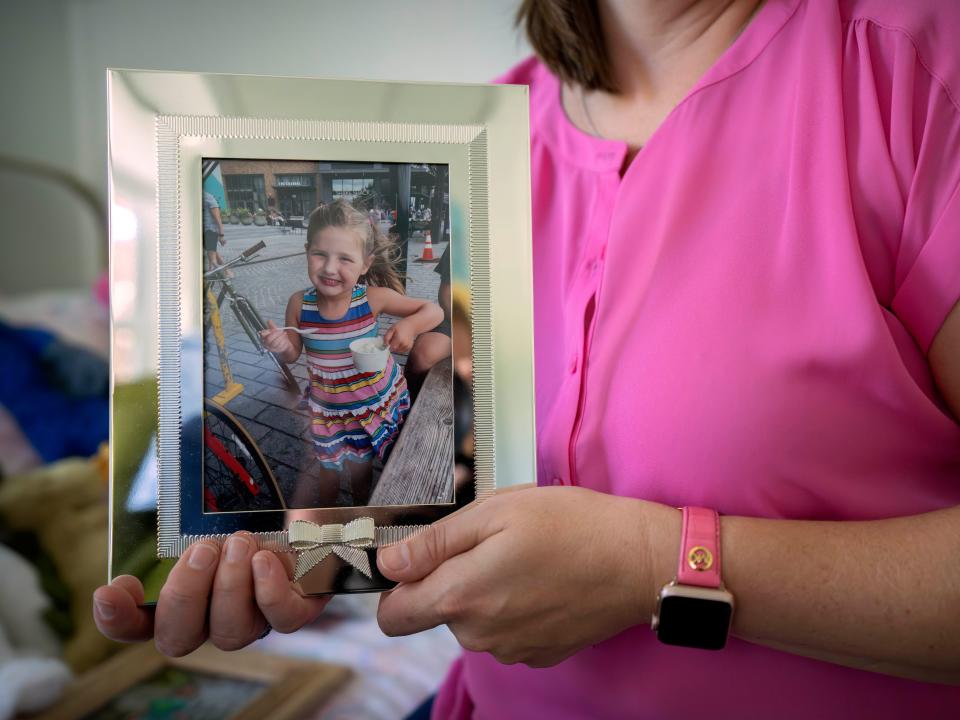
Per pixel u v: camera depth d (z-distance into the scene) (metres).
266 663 1.12
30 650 1.23
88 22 2.18
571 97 0.66
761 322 0.48
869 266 0.48
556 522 0.45
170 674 1.08
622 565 0.44
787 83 0.52
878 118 0.48
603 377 0.54
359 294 0.52
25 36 2.22
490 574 0.45
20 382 1.75
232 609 0.46
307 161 0.52
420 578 0.48
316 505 0.51
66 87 2.23
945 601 0.41
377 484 0.51
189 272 0.50
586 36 0.60
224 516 0.50
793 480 0.48
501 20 1.66
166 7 2.06
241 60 1.97
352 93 0.52
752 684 0.50
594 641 0.48
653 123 0.60
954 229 0.44
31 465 1.67
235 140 0.51
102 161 2.28
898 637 0.41
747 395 0.48
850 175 0.48
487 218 0.53
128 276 0.50
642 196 0.55
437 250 0.52
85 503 1.48
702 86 0.54
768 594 0.43
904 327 0.47
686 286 0.51
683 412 0.49
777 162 0.51
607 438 0.54
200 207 0.51
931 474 0.48
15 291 2.27
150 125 0.50
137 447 0.50
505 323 0.53
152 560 0.49
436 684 1.12
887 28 0.49
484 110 0.53
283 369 0.51
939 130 0.45
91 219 2.30
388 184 0.52
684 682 0.52
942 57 0.46
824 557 0.42
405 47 1.76
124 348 0.50
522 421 0.52
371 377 0.52
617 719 0.54
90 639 1.27
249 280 0.51
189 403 0.50
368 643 1.22
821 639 0.43
